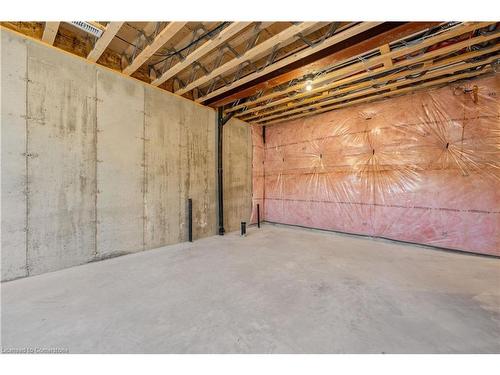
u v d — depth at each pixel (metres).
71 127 2.71
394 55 2.67
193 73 3.51
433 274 2.55
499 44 2.48
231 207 5.05
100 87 2.96
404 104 3.89
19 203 2.35
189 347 1.38
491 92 3.15
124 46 3.10
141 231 3.40
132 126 3.29
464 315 1.73
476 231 3.25
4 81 2.25
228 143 5.00
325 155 4.89
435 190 3.59
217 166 4.66
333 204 4.77
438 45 2.60
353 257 3.17
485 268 2.73
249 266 2.80
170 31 2.31
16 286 2.18
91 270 2.62
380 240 4.14
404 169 3.88
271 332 1.53
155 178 3.58
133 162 3.30
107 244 3.03
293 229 5.29
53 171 2.57
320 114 4.98
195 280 2.37
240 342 1.43
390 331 1.54
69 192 2.69
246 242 4.02
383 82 3.43
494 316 1.71
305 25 2.23
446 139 3.50
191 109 4.15
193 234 4.16
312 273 2.57
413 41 2.46
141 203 3.40
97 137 2.93
